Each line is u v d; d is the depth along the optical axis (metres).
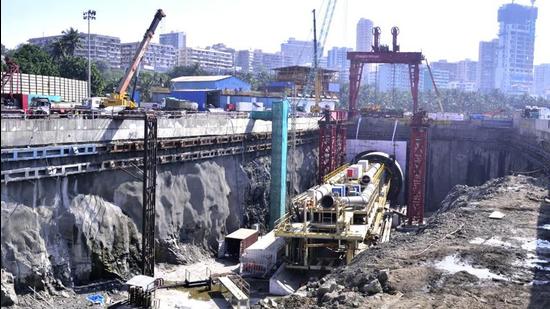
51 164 39.38
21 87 69.94
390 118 93.94
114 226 44.38
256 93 110.94
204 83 117.25
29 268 37.16
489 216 40.56
